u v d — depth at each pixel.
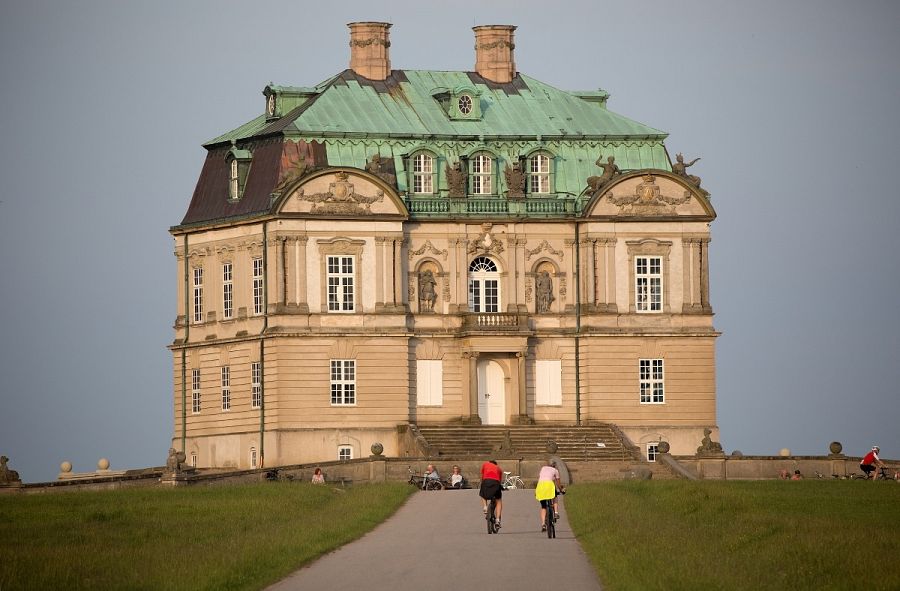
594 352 171.75
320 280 166.75
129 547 95.44
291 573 86.38
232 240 170.50
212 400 172.38
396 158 172.12
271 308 166.25
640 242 173.12
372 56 179.88
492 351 169.50
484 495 101.50
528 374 171.62
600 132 177.75
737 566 87.19
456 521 108.50
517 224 172.38
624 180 173.12
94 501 118.31
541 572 85.44
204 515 110.56
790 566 88.56
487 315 169.75
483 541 97.44
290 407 165.50
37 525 105.56
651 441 171.88
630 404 171.88
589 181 172.88
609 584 80.94
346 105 174.75
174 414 175.62
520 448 165.12
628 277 173.00
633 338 172.25
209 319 173.00
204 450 173.12
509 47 183.50
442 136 173.25
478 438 165.25
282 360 165.50
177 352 175.38
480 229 171.88
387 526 105.88
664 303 173.38
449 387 170.00
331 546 95.06
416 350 169.62
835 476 154.12
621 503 113.88
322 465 144.38
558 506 115.75
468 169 173.50
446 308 170.88
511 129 176.25
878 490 125.94
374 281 167.88
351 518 107.62
